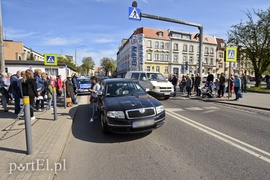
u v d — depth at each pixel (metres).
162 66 55.78
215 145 4.43
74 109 8.92
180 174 3.20
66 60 70.06
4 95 7.88
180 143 4.57
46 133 5.17
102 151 4.20
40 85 8.41
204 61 62.91
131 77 13.88
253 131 5.49
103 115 5.11
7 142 4.45
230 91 13.79
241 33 21.67
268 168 3.36
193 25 13.77
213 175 3.15
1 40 10.30
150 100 5.28
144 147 4.37
